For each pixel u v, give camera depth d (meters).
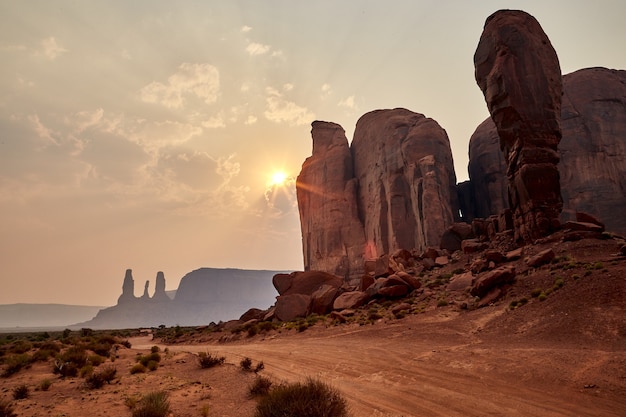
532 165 36.41
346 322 29.05
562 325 15.55
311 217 93.44
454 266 41.94
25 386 11.80
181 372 14.93
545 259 28.16
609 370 9.45
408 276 36.12
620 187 57.78
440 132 69.12
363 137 89.38
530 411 7.50
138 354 21.19
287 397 6.98
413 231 67.38
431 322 23.22
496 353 12.93
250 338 31.66
